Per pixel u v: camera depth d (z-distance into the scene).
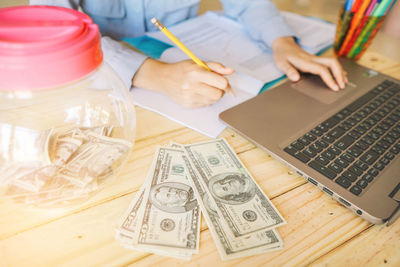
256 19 0.86
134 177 0.42
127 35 0.94
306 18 1.02
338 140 0.50
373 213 0.37
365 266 0.34
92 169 0.37
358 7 0.73
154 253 0.33
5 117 0.36
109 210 0.38
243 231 0.36
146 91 0.62
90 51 0.29
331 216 0.39
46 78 0.27
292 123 0.53
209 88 0.55
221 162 0.46
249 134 0.50
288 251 0.34
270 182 0.44
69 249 0.33
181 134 0.52
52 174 0.35
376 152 0.48
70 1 0.69
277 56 0.76
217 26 0.92
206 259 0.33
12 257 0.32
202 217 0.38
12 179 0.34
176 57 0.71
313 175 0.43
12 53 0.25
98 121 0.42
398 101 0.63
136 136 0.50
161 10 0.94
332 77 0.69
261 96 0.61
